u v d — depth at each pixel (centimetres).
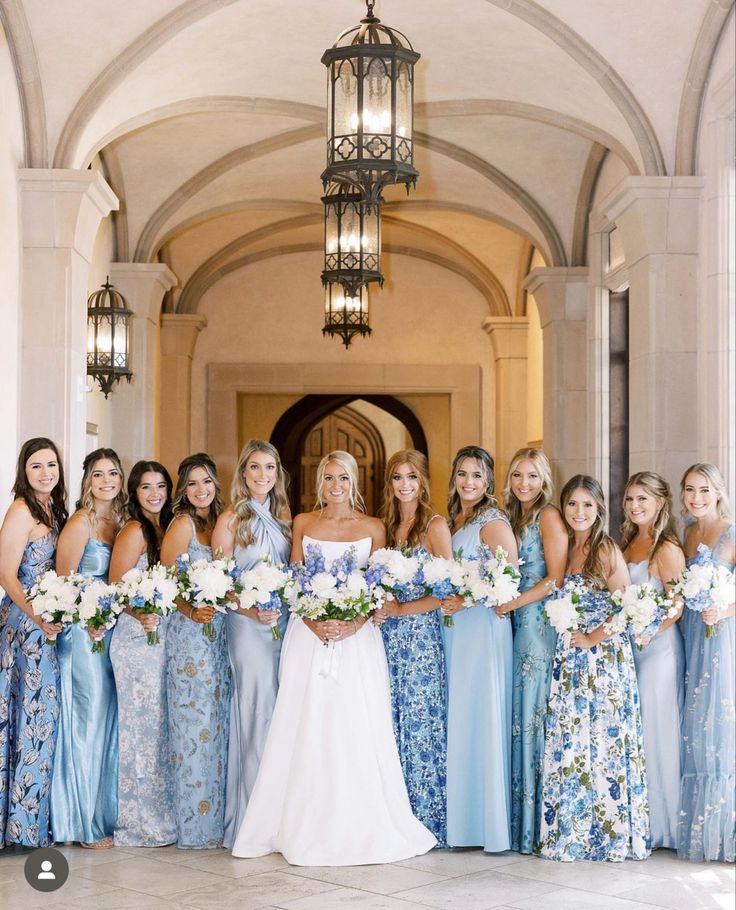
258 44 692
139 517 486
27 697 464
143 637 476
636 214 679
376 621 464
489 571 447
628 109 673
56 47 638
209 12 642
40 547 475
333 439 1817
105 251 955
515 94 741
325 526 479
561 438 955
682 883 424
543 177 909
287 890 414
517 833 470
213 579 443
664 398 672
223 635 480
